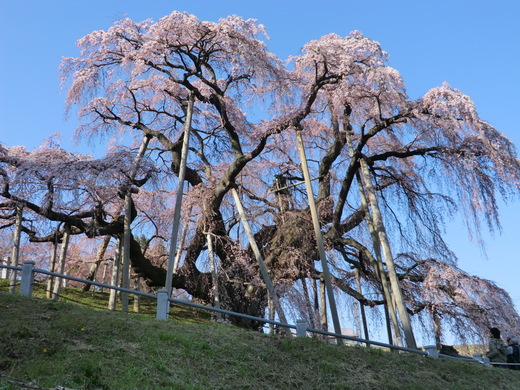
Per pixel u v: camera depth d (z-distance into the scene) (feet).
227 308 81.20
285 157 94.99
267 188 93.81
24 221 79.20
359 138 88.53
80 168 70.74
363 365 43.93
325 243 81.82
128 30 81.25
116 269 75.41
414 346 65.77
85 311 43.70
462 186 73.92
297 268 79.66
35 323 38.24
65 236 71.67
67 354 33.81
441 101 73.41
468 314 75.61
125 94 85.87
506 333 75.00
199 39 77.87
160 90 89.20
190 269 82.99
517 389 46.50
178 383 33.09
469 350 77.05
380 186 85.30
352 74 80.02
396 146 85.97
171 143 85.15
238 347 41.73
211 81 86.02
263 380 37.32
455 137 74.69
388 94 76.59
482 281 78.23
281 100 86.94
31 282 46.75
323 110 88.74
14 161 73.72
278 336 46.62
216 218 84.79
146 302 84.74
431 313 77.05
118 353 35.40
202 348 39.86
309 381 38.78
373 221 75.87
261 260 73.41
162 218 89.71
